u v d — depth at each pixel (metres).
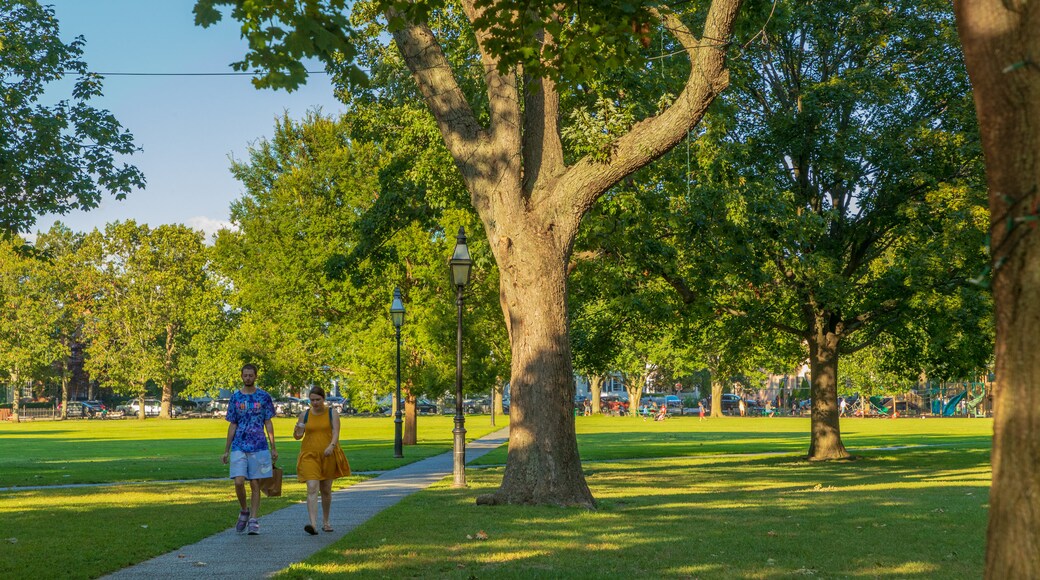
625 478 22.55
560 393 15.19
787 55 30.72
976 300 26.70
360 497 16.88
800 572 8.41
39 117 24.70
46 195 25.12
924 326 28.67
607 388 127.31
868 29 29.59
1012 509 4.43
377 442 42.84
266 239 47.19
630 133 15.21
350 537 10.83
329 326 45.62
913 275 26.91
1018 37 4.55
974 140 27.27
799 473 24.73
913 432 53.09
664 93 19.50
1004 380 4.53
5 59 24.27
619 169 15.12
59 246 96.06
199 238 86.31
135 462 28.39
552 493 14.94
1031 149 4.48
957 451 35.16
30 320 85.81
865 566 8.88
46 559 9.21
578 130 15.49
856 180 28.88
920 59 28.73
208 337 78.06
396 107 24.88
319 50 8.45
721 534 11.20
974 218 25.94
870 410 89.75
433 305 38.91
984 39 4.65
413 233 39.34
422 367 40.12
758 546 10.12
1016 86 4.52
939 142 27.44
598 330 31.05
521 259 15.28
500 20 9.90
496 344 39.78
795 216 26.61
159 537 10.94
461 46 21.77
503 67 10.20
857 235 30.11
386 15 9.91
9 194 24.72
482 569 8.48
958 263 26.56
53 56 24.84
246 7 8.23
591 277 27.36
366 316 41.91
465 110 15.91
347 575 8.20
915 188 28.55
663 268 25.91
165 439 46.50
